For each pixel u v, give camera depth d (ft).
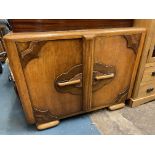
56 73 2.88
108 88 3.55
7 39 2.31
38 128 3.34
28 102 2.93
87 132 3.36
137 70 3.60
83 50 2.82
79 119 3.70
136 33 3.06
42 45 2.54
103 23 2.95
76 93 3.28
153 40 3.26
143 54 3.36
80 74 3.08
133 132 3.34
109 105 3.86
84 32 2.72
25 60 2.53
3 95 4.62
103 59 3.08
